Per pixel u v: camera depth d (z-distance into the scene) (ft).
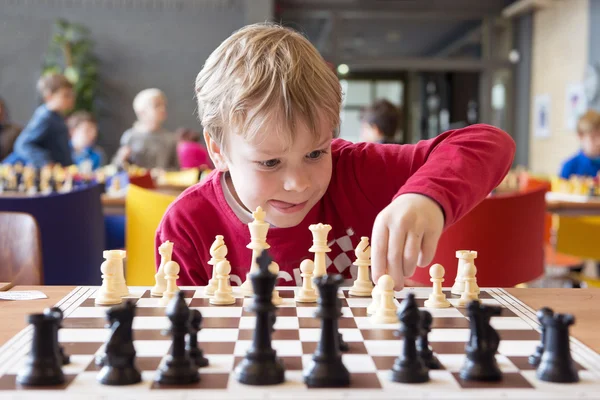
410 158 4.95
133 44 33.96
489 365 2.57
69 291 4.26
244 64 4.01
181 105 34.24
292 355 2.89
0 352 2.89
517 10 36.29
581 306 3.81
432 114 43.01
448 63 38.04
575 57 31.73
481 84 38.47
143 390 2.45
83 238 9.02
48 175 14.65
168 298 3.96
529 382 2.54
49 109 17.22
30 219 5.90
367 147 5.22
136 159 21.38
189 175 16.87
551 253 13.67
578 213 12.67
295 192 4.04
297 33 4.44
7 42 33.45
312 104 3.81
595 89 29.63
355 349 2.99
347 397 2.38
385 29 39.68
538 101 36.09
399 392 2.43
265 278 2.62
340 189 5.07
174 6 33.91
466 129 4.82
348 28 38.93
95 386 2.49
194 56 34.19
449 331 3.32
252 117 3.78
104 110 34.04
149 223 8.42
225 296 3.92
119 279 4.12
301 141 3.82
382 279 3.58
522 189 16.40
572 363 2.58
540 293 4.17
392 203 3.45
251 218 4.92
